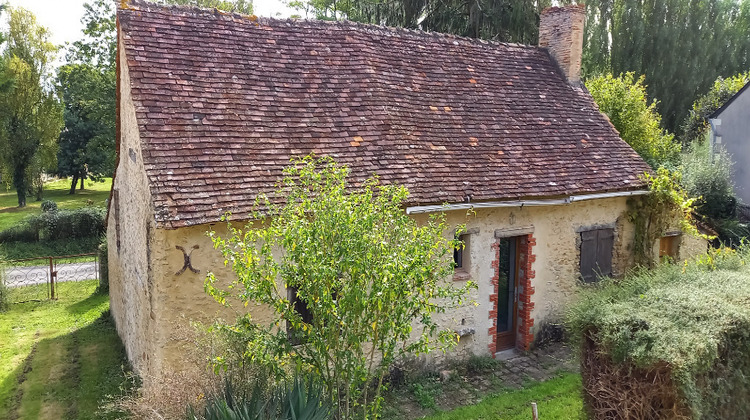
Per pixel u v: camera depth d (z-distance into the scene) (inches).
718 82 979.9
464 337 415.2
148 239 322.0
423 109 451.2
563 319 428.8
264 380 251.0
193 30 406.9
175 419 236.4
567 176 452.8
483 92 502.6
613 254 495.5
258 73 405.7
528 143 471.8
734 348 251.4
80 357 446.3
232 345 263.1
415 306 237.3
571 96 557.0
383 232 231.9
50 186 2074.3
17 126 1380.4
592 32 1085.1
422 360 392.5
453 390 375.2
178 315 311.9
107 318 551.5
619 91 696.4
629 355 243.4
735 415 254.1
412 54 499.5
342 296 226.7
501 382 390.0
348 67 448.5
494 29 864.9
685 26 1077.8
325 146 380.8
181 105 355.9
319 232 222.7
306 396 225.0
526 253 442.9
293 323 232.8
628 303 269.4
